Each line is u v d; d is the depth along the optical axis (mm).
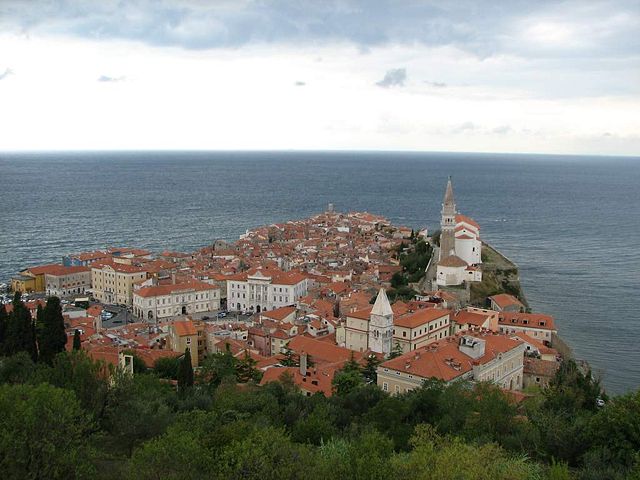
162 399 96188
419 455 63938
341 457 65438
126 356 131500
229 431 70438
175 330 176875
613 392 174125
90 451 68688
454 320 182875
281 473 59688
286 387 124000
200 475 61688
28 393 68625
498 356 141375
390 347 161375
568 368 152500
